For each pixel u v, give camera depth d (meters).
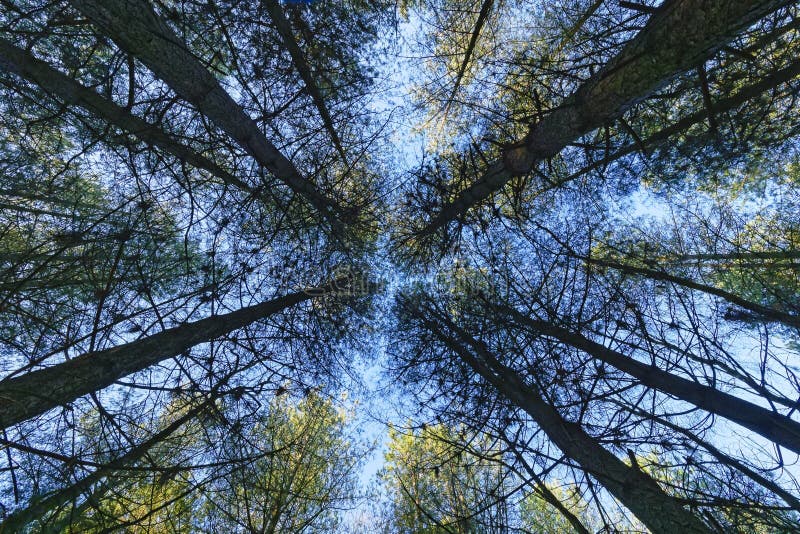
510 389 3.86
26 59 3.12
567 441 3.29
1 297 3.07
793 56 4.06
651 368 3.46
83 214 5.19
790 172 5.77
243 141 4.07
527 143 3.99
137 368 3.32
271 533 4.91
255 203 5.14
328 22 4.97
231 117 3.80
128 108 3.28
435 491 4.57
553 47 5.65
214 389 3.01
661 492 2.76
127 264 3.74
